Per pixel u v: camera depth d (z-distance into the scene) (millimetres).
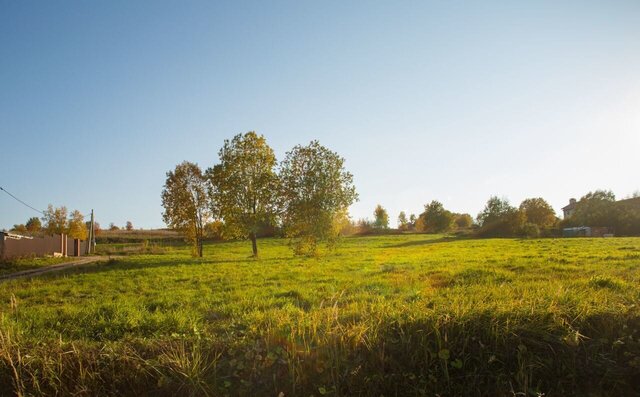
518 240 55156
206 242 74188
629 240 45156
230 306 11117
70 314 10391
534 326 6773
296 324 7383
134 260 34531
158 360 6418
